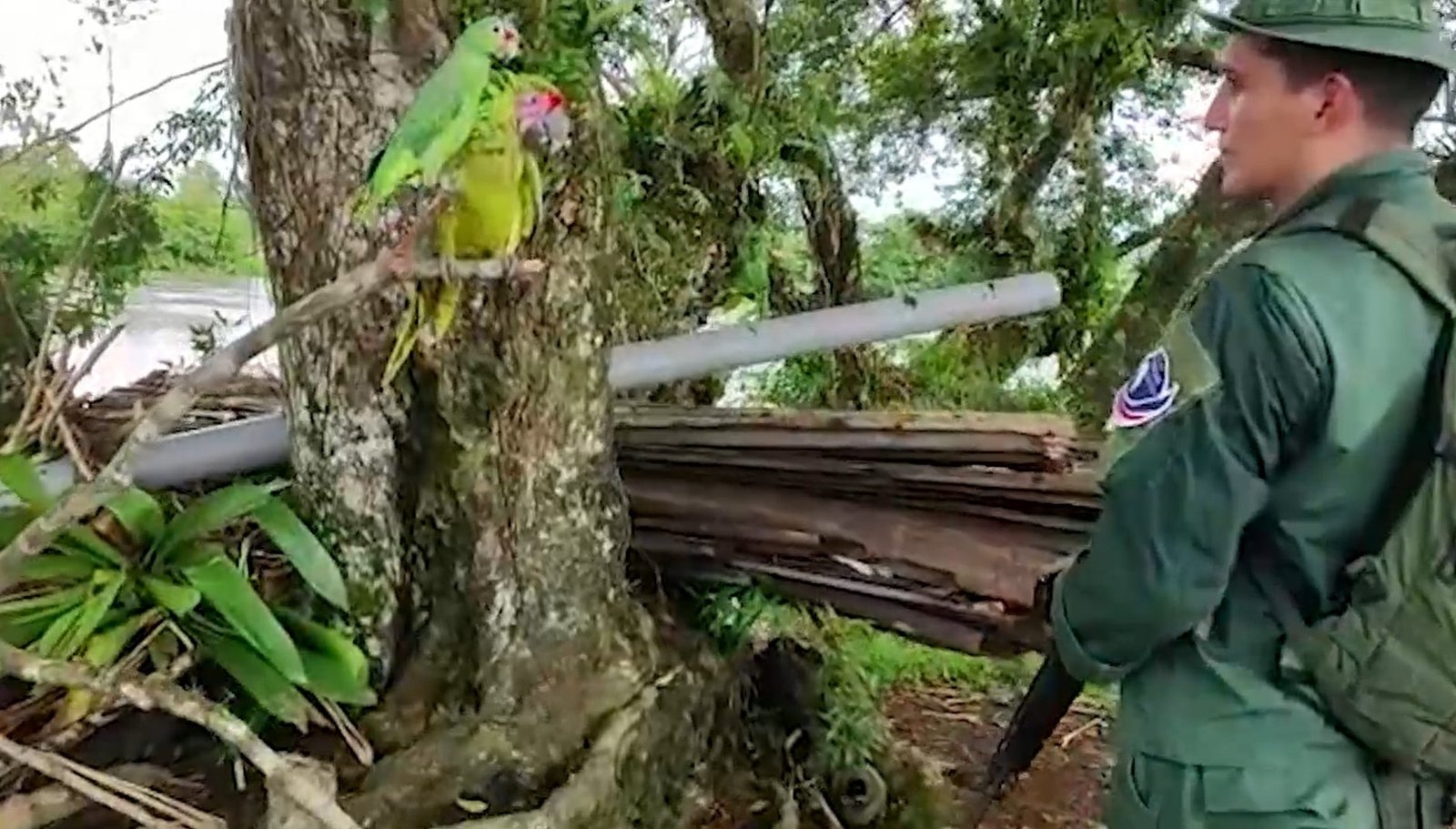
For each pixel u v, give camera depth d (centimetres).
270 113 215
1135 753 164
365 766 221
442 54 212
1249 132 157
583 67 220
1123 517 150
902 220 428
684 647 257
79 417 285
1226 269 150
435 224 162
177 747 228
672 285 327
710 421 262
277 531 213
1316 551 146
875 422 251
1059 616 163
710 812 252
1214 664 155
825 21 379
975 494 237
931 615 235
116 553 214
